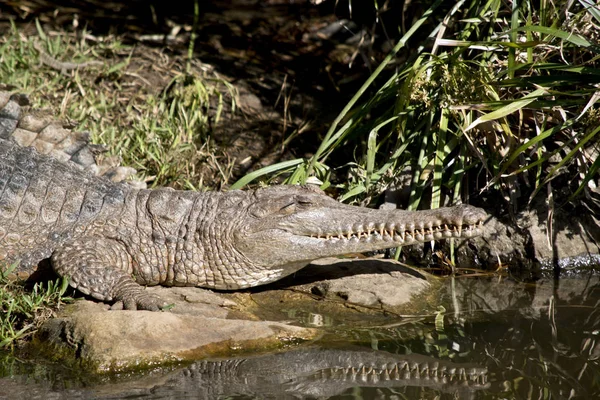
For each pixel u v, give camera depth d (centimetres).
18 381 714
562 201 1073
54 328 805
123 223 938
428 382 713
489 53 1101
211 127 1277
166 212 937
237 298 932
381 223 905
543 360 765
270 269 931
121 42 1491
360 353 780
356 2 1591
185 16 1639
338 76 1456
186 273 933
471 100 1044
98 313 795
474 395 688
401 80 1130
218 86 1387
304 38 1572
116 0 1694
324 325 853
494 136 1043
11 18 1544
